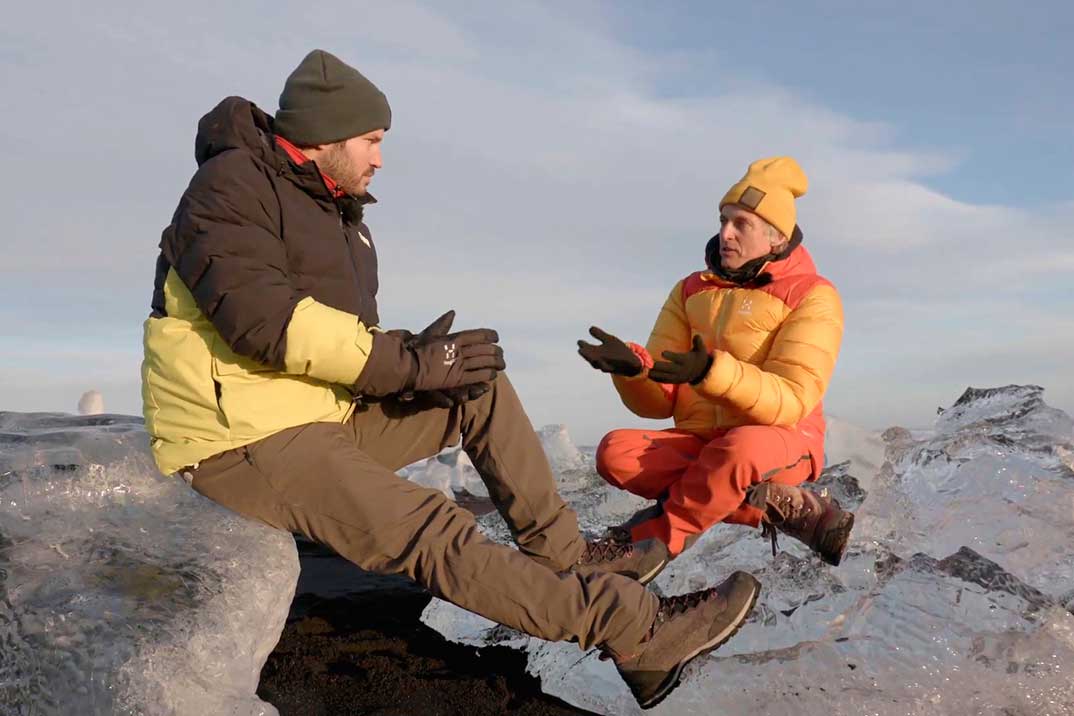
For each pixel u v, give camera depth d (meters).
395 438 2.34
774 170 3.00
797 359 2.78
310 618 2.74
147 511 2.33
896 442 3.46
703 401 2.99
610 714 2.22
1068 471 3.08
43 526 2.19
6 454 2.37
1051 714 2.24
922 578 2.53
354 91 2.19
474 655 2.51
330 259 2.16
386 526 2.01
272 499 2.05
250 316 1.92
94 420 3.22
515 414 2.37
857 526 2.99
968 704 2.23
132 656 1.78
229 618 1.96
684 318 3.19
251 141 2.10
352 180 2.24
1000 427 3.54
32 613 1.89
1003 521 2.96
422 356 2.07
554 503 2.35
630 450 2.90
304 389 2.10
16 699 1.81
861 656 2.30
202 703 1.78
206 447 2.03
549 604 2.01
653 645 2.08
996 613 2.40
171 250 1.99
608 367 2.66
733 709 2.20
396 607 2.86
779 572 2.68
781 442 2.67
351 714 2.12
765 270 3.01
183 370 2.02
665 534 2.73
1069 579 2.78
